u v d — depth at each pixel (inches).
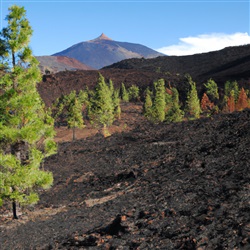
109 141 1478.8
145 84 6525.6
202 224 373.4
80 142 1656.0
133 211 523.2
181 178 662.5
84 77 7032.5
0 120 612.1
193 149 901.8
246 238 304.2
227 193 457.4
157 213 466.0
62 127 3560.5
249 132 854.5
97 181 919.7
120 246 380.2
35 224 592.7
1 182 594.9
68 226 535.5
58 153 1477.6
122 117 3762.3
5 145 624.1
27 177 609.6
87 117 3902.6
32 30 633.0
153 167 864.3
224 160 684.7
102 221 520.4
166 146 1066.1
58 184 997.2
